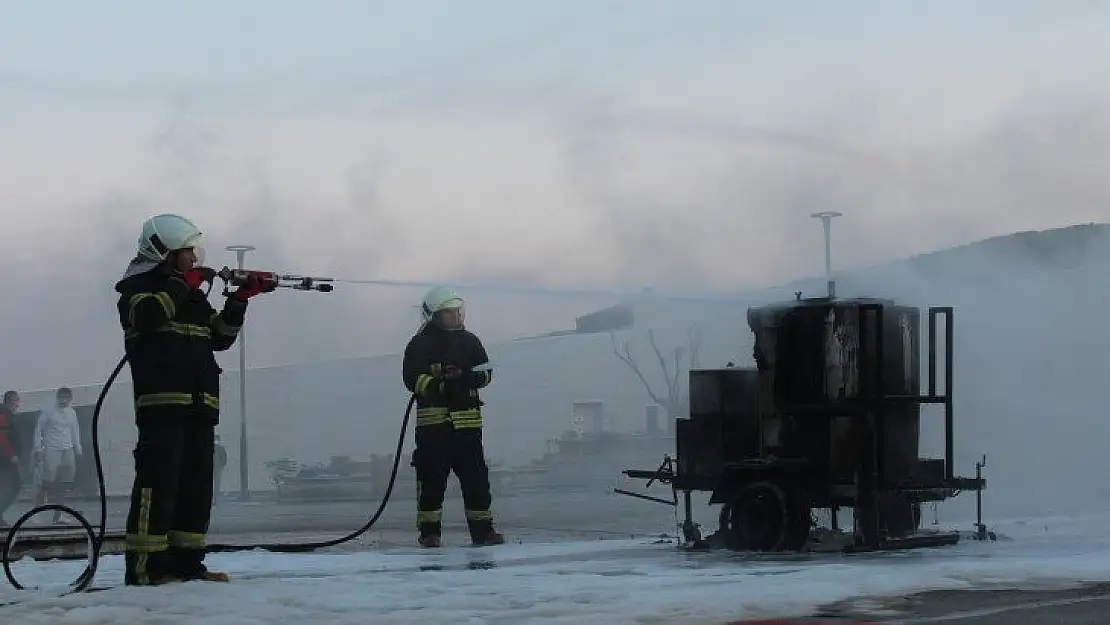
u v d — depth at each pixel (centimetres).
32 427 2352
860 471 827
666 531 1178
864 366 837
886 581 624
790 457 848
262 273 722
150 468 688
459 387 1023
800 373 846
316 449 3691
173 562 705
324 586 646
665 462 917
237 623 536
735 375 886
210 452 711
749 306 869
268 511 1927
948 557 767
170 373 691
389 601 595
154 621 545
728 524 869
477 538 1025
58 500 1830
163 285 690
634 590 616
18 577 780
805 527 844
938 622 511
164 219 702
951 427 891
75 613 561
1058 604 555
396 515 1716
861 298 863
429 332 1034
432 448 1020
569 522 1347
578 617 529
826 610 549
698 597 577
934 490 877
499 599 589
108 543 980
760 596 580
